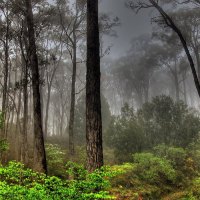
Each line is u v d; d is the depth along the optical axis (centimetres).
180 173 1811
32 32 1638
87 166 917
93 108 958
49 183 565
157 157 1900
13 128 3312
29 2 1719
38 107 1423
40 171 1320
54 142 3138
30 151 2425
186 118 2361
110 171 661
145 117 2384
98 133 940
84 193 563
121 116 2359
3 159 2014
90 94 971
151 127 2334
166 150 1983
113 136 2195
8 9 2417
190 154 2073
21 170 652
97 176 611
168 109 2375
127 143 2141
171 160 1956
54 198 537
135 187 1572
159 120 2334
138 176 1717
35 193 516
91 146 927
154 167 1741
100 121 956
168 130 2295
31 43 1595
